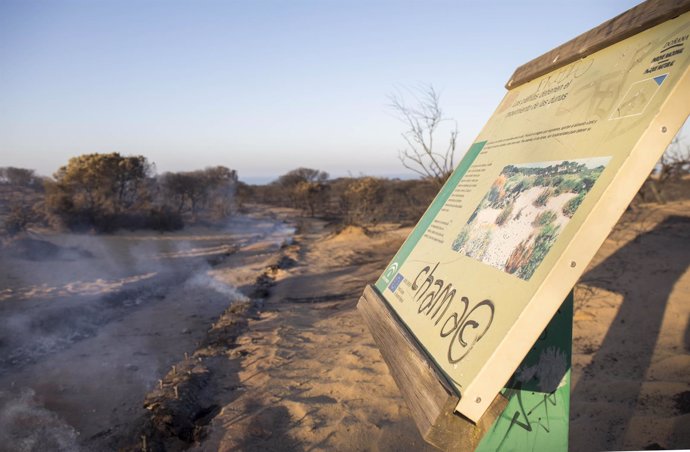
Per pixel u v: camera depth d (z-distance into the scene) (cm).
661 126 106
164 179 5675
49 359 913
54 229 3253
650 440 334
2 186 7769
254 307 1012
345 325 763
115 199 4069
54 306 1305
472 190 188
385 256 1648
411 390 136
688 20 116
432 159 997
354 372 534
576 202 116
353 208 3788
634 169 107
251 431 424
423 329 153
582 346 515
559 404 188
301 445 391
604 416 372
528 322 108
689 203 1339
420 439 379
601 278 725
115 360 888
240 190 7531
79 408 669
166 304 1385
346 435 397
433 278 171
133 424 523
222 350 678
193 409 485
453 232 181
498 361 109
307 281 1328
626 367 455
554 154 142
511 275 124
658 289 648
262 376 564
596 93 138
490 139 202
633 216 1146
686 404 375
